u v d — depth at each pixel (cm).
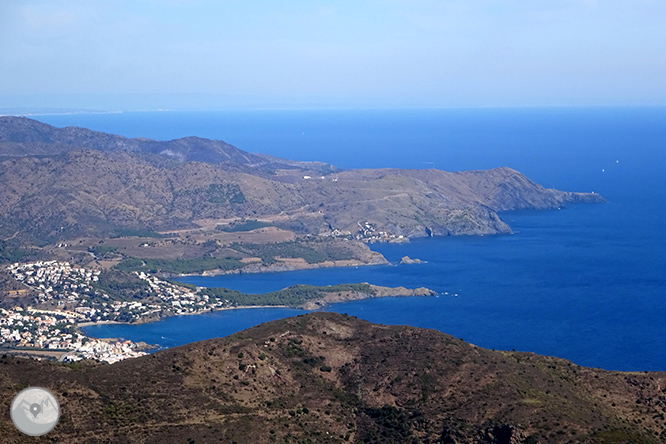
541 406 14988
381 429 15162
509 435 14125
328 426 15188
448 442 14450
